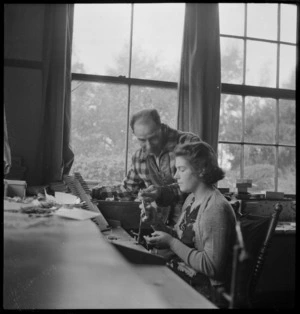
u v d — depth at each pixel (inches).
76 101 92.9
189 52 92.3
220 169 51.6
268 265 86.4
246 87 104.4
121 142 96.0
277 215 43.4
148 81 96.2
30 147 84.2
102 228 57.4
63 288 22.4
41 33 84.8
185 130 92.0
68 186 74.8
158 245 47.1
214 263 42.3
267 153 106.9
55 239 34.2
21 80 84.1
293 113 108.3
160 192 65.3
